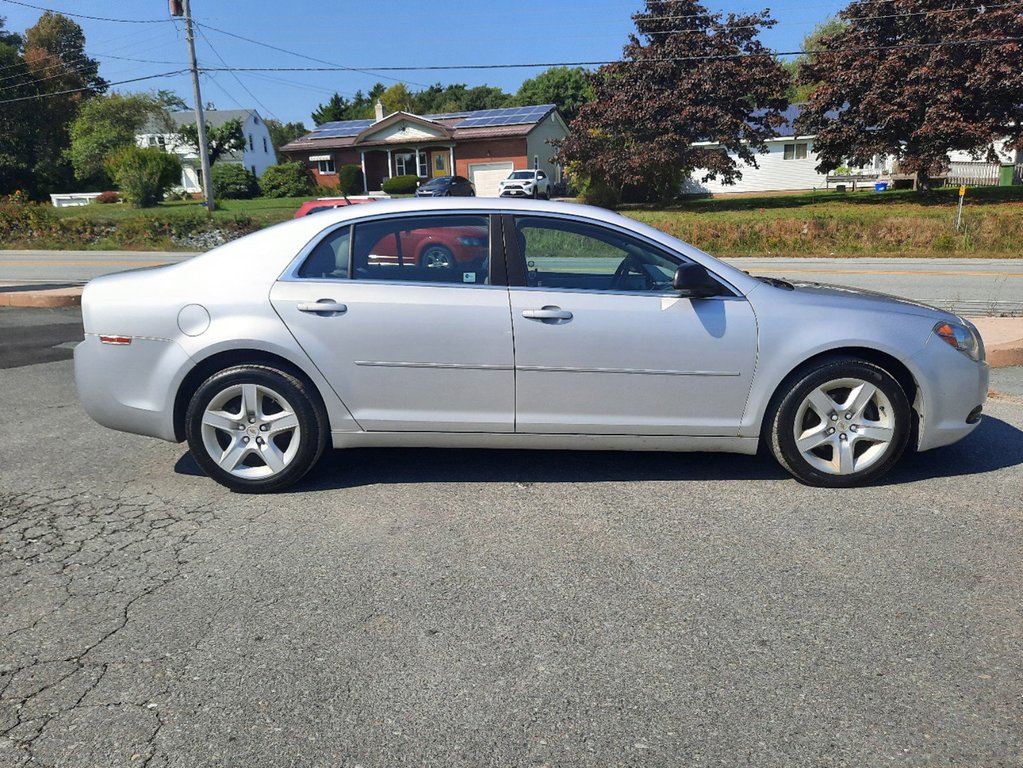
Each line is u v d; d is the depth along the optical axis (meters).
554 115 49.97
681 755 2.40
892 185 40.94
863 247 23.80
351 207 4.49
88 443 5.43
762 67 31.20
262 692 2.70
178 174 41.69
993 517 4.07
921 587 3.38
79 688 2.73
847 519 4.07
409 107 82.62
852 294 4.69
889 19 28.94
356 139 48.25
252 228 29.33
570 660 2.88
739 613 3.18
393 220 4.40
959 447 5.19
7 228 29.69
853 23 30.33
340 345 4.29
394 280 4.34
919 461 4.94
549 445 4.45
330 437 4.46
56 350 8.75
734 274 4.43
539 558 3.67
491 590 3.38
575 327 4.27
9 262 22.56
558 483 4.60
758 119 32.78
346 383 4.33
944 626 3.08
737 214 29.12
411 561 3.64
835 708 2.61
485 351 4.29
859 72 29.47
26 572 3.56
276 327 4.27
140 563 3.64
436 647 2.96
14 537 3.93
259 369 4.32
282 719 2.57
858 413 4.41
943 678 2.76
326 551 3.75
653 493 4.44
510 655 2.91
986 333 8.70
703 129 31.92
